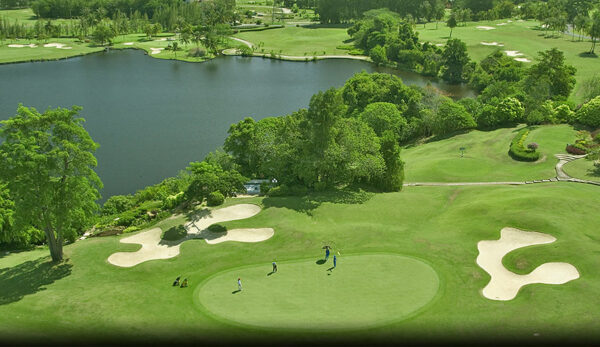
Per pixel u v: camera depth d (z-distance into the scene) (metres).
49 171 58.00
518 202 70.81
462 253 59.69
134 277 57.56
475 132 122.12
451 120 123.56
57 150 57.16
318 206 75.44
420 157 109.00
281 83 195.75
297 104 169.25
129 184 109.31
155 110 161.38
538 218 64.31
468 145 111.50
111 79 197.75
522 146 100.81
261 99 174.75
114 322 46.84
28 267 60.56
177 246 65.69
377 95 143.12
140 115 156.12
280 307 48.72
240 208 75.56
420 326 44.91
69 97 172.50
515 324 45.06
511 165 95.62
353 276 54.84
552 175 87.44
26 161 55.06
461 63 194.75
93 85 188.50
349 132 84.56
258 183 92.56
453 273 55.38
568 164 91.56
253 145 93.19
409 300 49.34
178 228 69.69
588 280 51.53
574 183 82.50
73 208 60.00
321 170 84.19
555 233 61.50
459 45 194.00
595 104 112.81
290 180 83.81
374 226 68.06
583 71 174.00
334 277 54.78
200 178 75.25
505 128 122.81
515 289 52.69
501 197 74.88
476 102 134.75
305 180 82.38
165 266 59.78
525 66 189.75
